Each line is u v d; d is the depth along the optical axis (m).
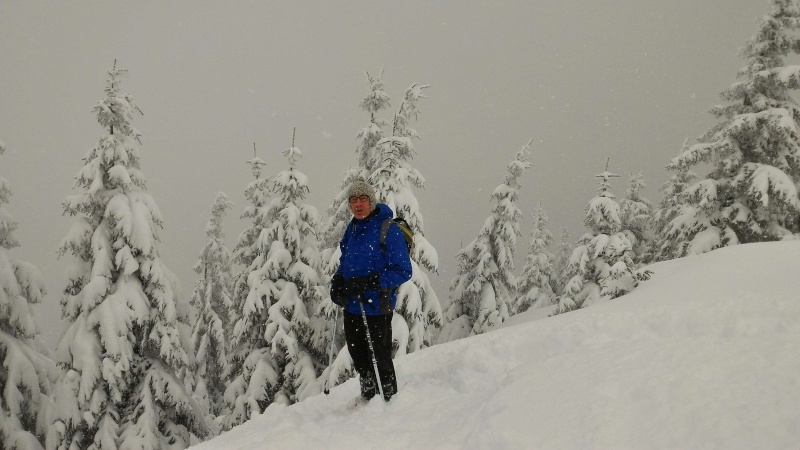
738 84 18.31
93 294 12.62
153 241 13.64
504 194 20.09
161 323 13.42
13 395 13.01
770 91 18.09
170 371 14.45
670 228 19.36
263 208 18.28
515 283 20.50
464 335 20.70
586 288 16.08
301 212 16.45
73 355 12.47
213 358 24.12
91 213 13.67
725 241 17.47
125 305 12.91
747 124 17.17
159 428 14.17
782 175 16.33
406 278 3.82
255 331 16.61
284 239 16.08
